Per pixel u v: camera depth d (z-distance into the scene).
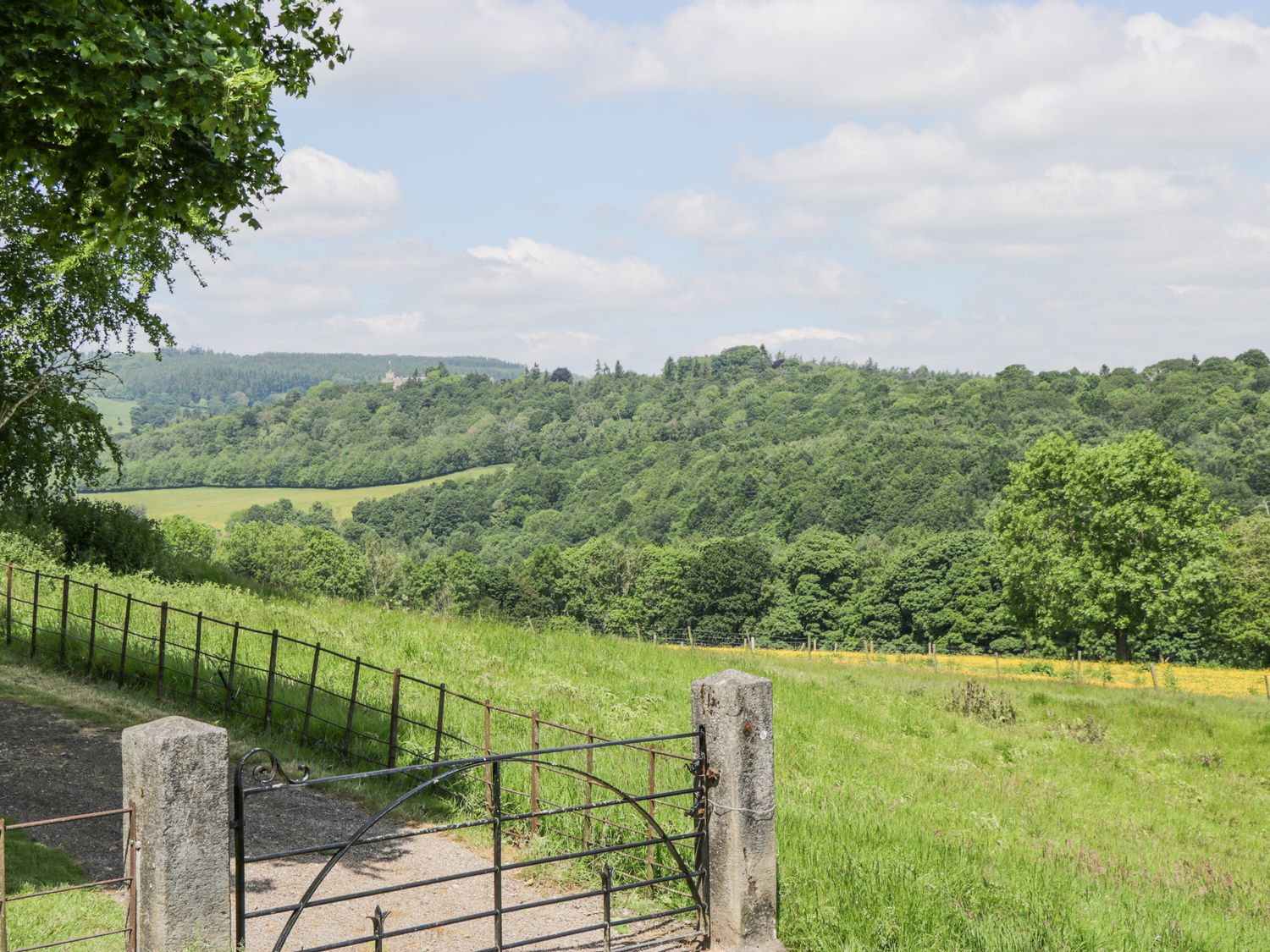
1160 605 49.75
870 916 8.57
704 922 7.84
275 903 8.34
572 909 8.59
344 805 11.16
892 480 137.75
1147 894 11.58
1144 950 8.88
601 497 193.38
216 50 9.50
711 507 157.88
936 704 25.50
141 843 6.03
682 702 19.55
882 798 15.40
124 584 22.05
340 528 199.00
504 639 22.41
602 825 10.27
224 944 6.16
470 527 194.38
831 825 11.66
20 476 26.59
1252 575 62.81
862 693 25.28
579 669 20.97
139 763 6.05
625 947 7.68
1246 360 187.75
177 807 6.01
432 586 116.62
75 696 14.45
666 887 9.11
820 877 9.41
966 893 9.67
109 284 25.64
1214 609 62.78
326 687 15.66
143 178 9.92
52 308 24.19
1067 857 13.24
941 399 185.25
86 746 12.28
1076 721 24.55
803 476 152.38
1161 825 17.31
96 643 16.72
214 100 9.27
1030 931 8.62
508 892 8.92
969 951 8.27
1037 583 53.84
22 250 22.95
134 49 8.77
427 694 16.20
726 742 7.65
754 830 7.68
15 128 9.55
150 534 27.08
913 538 116.50
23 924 7.01
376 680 16.62
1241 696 37.06
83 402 27.33
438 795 11.55
